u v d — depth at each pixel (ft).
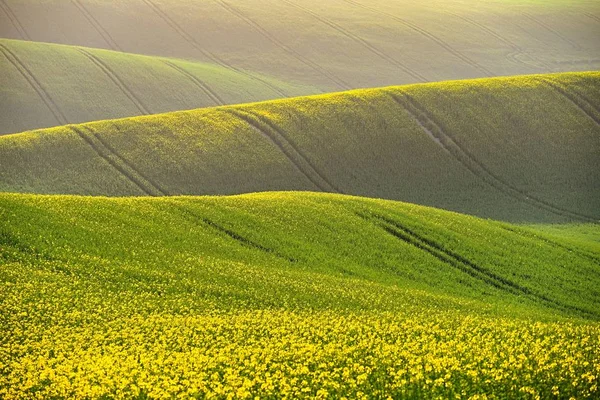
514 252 281.95
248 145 457.27
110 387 139.03
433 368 143.54
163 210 284.20
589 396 128.16
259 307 209.97
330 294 223.51
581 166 448.65
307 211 299.99
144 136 460.55
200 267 236.02
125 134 462.19
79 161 433.48
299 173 439.22
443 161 451.53
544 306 236.02
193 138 460.96
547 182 433.89
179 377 146.72
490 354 153.99
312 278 237.45
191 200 300.40
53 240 237.86
